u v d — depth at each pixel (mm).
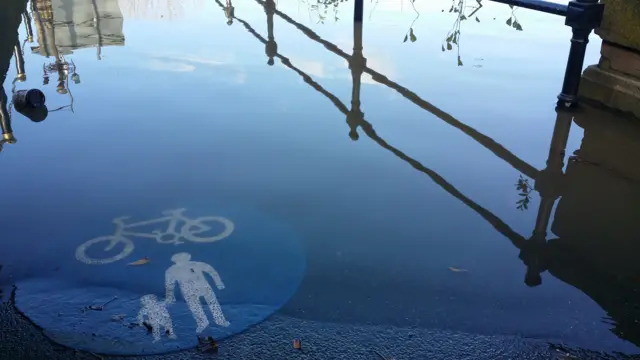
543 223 2271
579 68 3357
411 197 2465
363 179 2609
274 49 4551
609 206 2404
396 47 4613
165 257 2004
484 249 2098
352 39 4852
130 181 2545
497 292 1846
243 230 2189
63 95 3553
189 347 1566
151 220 2242
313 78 3912
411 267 1976
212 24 5324
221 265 1965
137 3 6328
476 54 4426
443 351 1562
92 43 4734
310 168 2705
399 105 3473
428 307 1760
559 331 1660
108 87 3691
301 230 2195
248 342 1588
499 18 5523
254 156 2807
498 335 1633
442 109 3416
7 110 3299
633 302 1802
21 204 2342
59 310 1717
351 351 1556
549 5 3451
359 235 2172
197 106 3406
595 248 2105
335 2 6320
